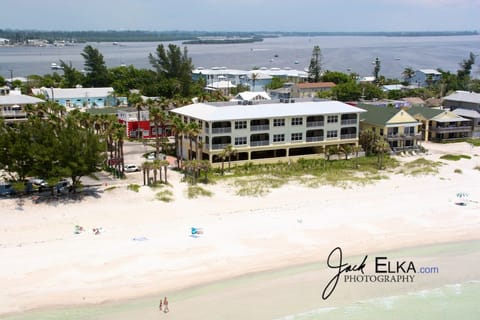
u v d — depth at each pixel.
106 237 60.25
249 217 68.00
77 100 159.25
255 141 93.56
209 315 46.12
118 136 82.06
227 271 53.88
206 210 70.00
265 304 48.28
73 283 50.19
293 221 67.06
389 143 106.75
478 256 59.59
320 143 99.06
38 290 48.78
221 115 90.38
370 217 69.38
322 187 80.75
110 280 51.00
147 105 117.81
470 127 123.38
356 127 102.38
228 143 91.06
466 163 98.88
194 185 78.00
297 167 90.75
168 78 194.38
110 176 82.94
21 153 69.38
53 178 68.44
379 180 85.19
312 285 52.03
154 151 103.50
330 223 66.81
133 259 55.06
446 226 67.44
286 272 54.25
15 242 58.22
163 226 64.12
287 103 101.44
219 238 61.06
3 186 72.94
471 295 51.34
